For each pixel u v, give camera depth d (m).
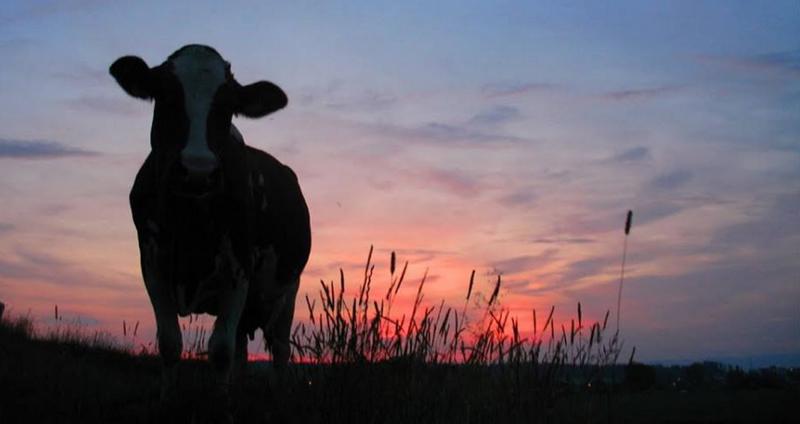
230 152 4.20
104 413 3.90
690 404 4.68
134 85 4.13
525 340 3.76
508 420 3.62
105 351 7.42
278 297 5.29
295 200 5.39
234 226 4.25
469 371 3.68
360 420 3.45
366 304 3.53
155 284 4.23
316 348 3.55
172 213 4.14
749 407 4.64
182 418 3.82
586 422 3.73
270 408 3.77
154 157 4.18
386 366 3.54
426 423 3.49
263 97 4.31
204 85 4.10
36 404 3.99
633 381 3.81
